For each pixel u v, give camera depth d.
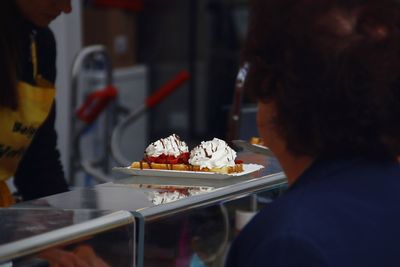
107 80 4.64
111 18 7.13
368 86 1.20
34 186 2.82
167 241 1.78
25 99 2.53
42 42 2.60
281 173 2.19
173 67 8.30
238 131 2.99
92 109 4.55
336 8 1.23
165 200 1.82
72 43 5.19
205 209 1.94
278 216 1.17
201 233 1.92
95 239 1.57
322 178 1.24
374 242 1.18
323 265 1.12
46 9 2.46
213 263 1.97
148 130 8.24
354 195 1.22
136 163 2.19
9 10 2.40
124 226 1.64
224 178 2.08
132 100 7.49
